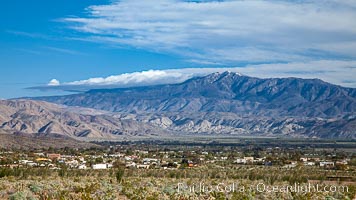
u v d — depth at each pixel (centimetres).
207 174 12662
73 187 7325
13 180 9369
